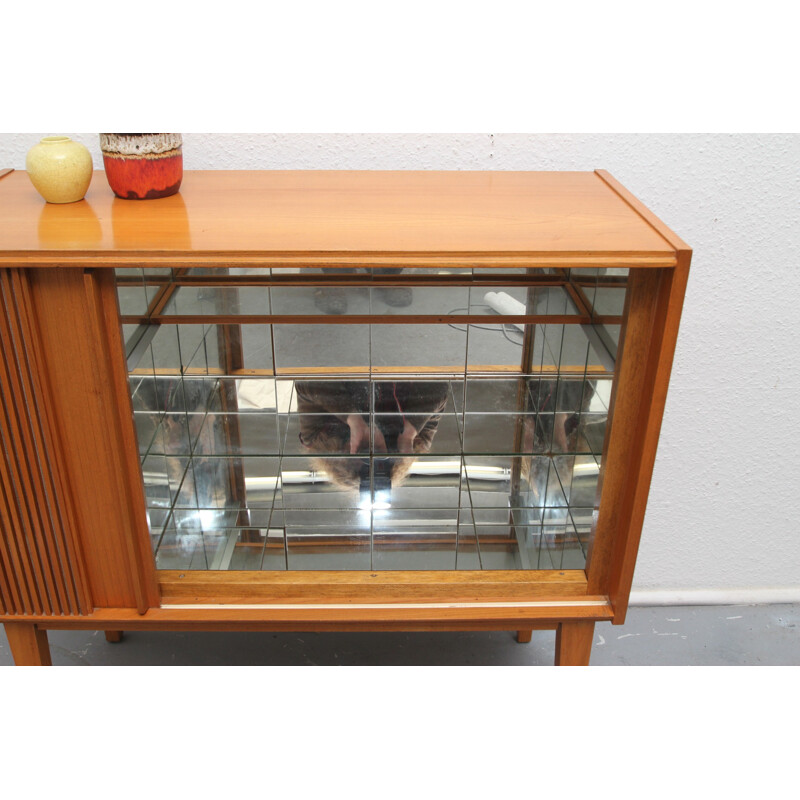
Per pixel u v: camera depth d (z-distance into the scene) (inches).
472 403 59.6
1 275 42.9
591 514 51.2
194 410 60.0
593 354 49.9
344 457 61.0
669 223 64.1
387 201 52.7
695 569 78.1
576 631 54.6
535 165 62.8
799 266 65.3
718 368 69.0
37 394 45.3
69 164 49.6
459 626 53.7
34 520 48.6
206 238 44.5
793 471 73.5
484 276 52.1
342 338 58.1
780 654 71.9
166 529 53.9
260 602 52.1
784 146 61.5
